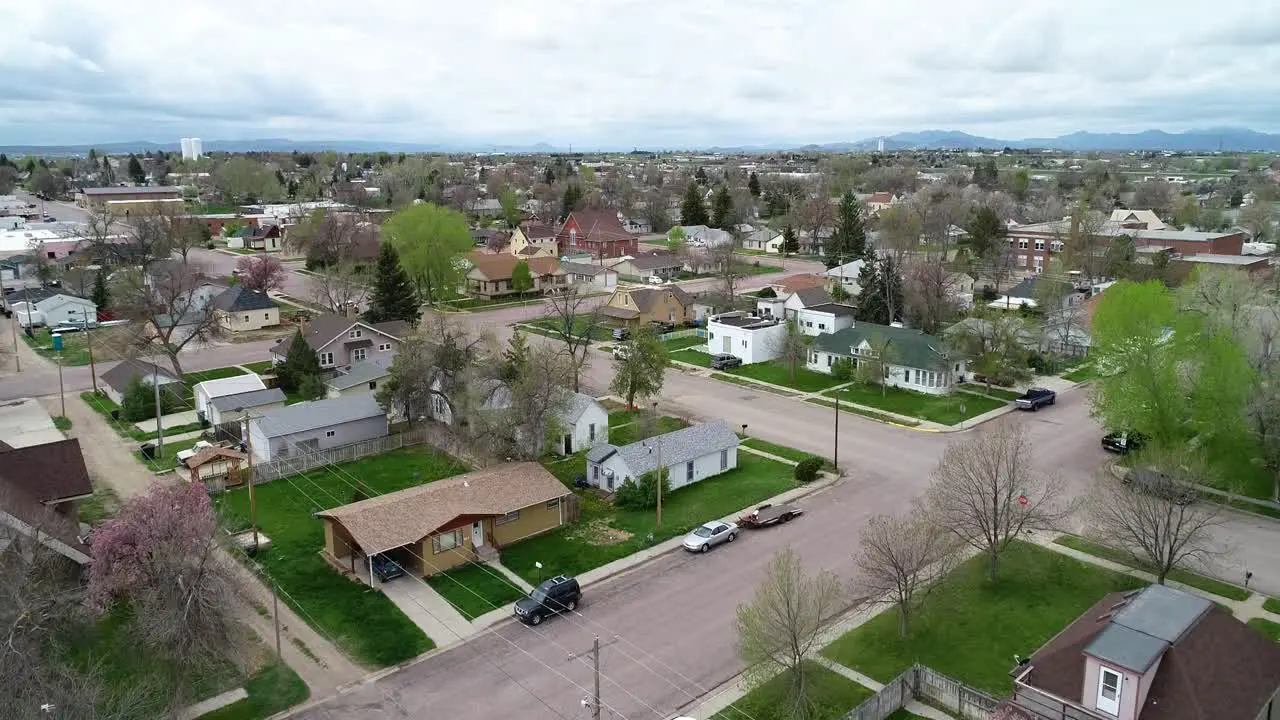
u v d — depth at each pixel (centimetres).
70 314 9644
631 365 6375
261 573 4078
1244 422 4847
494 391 5588
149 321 7969
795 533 4484
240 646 3259
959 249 12938
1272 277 9275
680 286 12325
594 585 3997
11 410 6650
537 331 9450
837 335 7819
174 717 2895
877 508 4769
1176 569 4000
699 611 3728
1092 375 7075
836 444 5350
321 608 3778
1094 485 4447
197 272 9981
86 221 17200
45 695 2595
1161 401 5084
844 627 3591
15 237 14100
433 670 3325
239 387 6344
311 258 12744
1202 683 2594
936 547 3547
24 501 3859
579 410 5781
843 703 3062
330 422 5712
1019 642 3428
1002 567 4053
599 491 5112
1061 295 8938
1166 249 11131
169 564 3100
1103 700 2634
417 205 10869
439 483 4525
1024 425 6191
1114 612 2922
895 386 7269
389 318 8862
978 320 7331
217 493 5059
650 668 3312
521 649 3459
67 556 3697
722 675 3253
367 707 3097
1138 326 5181
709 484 5191
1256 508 4719
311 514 4781
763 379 7575
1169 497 3828
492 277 11650
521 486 4559
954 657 3341
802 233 16788
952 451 4181
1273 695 2705
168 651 3058
